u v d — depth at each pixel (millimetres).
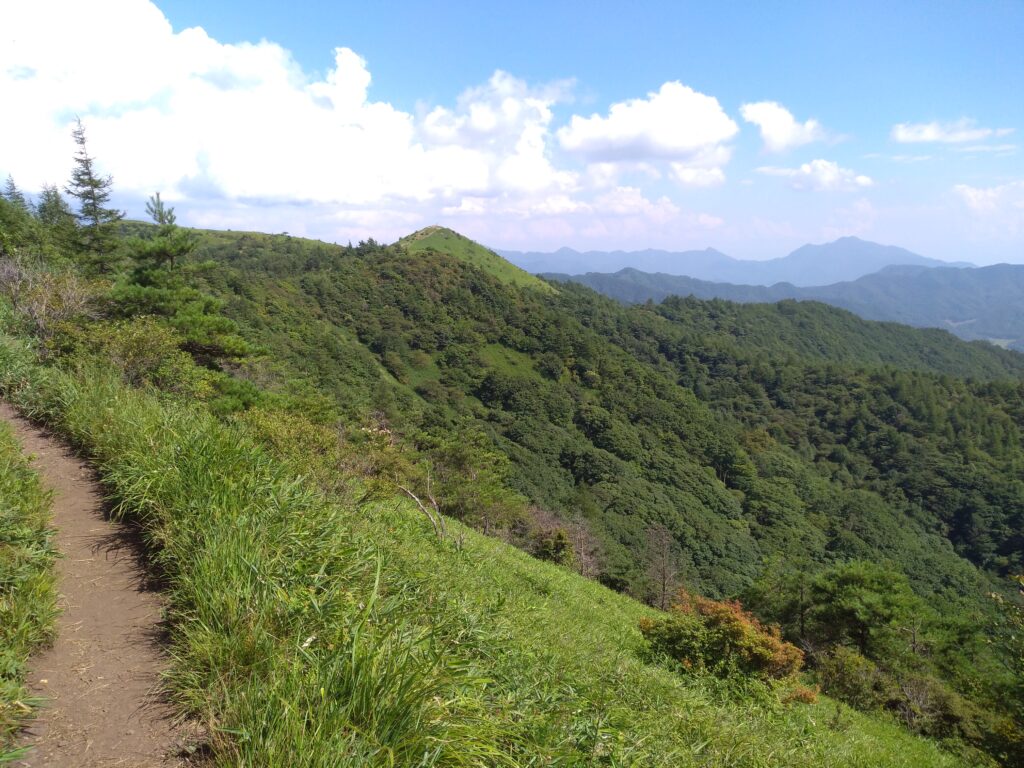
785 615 24297
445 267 132250
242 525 3570
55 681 2596
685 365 139250
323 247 150750
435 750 2240
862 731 9930
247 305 82500
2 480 4051
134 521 4367
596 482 68062
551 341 109500
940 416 104625
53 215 39469
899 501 84438
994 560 70688
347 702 2365
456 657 3027
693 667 8367
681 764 3906
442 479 28125
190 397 9859
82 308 11164
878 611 20875
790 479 85562
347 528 4367
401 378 92125
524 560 12891
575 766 2969
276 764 2049
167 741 2342
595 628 8703
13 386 6949
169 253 18438
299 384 33938
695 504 68500
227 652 2689
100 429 5570
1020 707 13859
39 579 3135
